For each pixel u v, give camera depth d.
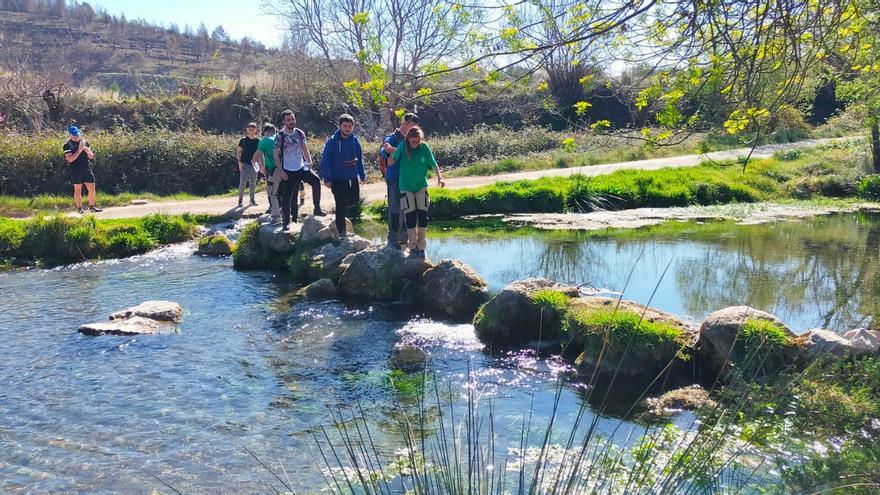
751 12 3.78
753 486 3.81
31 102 30.81
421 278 9.34
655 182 18.75
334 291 9.76
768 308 8.41
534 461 4.58
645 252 12.18
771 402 4.32
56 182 19.58
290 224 12.41
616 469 3.96
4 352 7.34
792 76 3.89
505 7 4.11
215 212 15.59
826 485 3.46
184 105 34.72
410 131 9.19
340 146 10.85
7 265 11.97
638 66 4.32
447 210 17.17
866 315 8.00
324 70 34.25
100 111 33.84
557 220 15.89
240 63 58.28
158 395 6.16
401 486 4.34
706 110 3.99
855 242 12.87
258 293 9.88
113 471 4.81
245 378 6.57
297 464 4.86
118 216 14.95
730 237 13.59
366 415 5.68
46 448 5.16
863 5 4.12
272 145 12.34
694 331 6.71
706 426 3.62
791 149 24.08
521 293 7.71
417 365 6.88
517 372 6.62
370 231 14.62
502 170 24.14
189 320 8.54
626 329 6.51
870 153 20.67
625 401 5.83
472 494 3.68
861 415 4.28
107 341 7.68
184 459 4.98
